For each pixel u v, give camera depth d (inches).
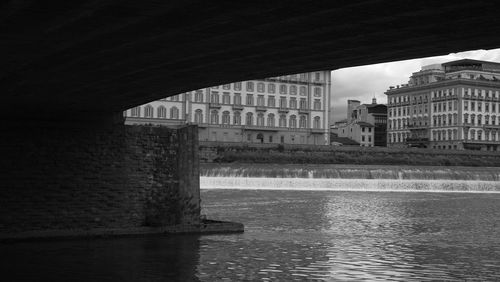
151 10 506.3
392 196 2674.7
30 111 1096.2
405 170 3319.4
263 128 5595.5
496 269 894.4
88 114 1152.2
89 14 518.3
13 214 1053.2
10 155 1055.6
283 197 2434.8
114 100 1040.2
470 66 6446.9
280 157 4232.3
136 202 1153.4
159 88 957.2
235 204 2066.9
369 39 604.4
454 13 495.2
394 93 7165.4
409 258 986.7
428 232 1395.2
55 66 746.8
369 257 986.7
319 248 1076.5
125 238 1112.8
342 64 758.5
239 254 980.6
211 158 4274.1
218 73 828.6
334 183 3080.7
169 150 1192.2
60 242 1053.2
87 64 740.7
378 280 799.7
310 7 489.4
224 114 5438.0
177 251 992.9
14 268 836.0
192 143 1232.8
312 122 5851.4
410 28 553.3
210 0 474.9
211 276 800.3
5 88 886.4
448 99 6225.4
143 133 1167.0
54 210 1080.8
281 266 883.4
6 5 486.6
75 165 1102.4
